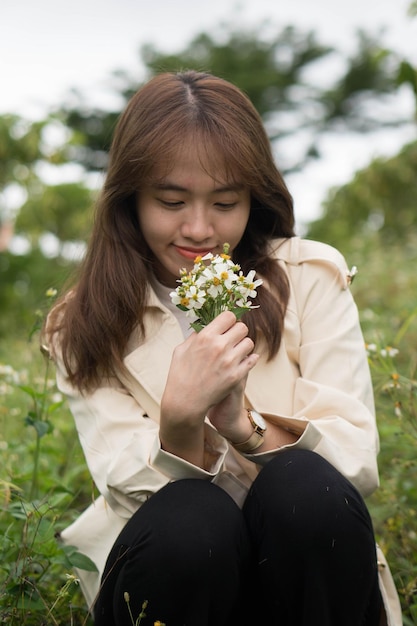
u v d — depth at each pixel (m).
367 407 2.00
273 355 2.00
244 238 2.09
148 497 1.83
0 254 8.60
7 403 3.34
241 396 1.81
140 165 1.88
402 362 3.64
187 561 1.64
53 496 2.31
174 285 2.10
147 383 2.01
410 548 2.42
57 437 3.15
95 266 2.05
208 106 1.90
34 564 2.17
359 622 1.74
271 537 1.69
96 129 20.95
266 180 1.99
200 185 1.87
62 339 2.07
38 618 2.06
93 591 2.07
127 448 1.88
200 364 1.74
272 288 2.04
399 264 5.75
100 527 2.09
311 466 1.72
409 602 2.24
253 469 1.99
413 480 2.77
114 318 2.02
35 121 8.63
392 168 7.68
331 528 1.66
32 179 8.78
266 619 1.81
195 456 1.81
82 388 2.05
